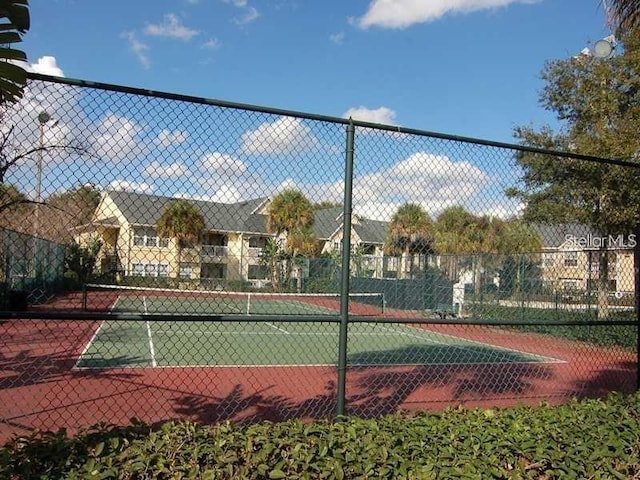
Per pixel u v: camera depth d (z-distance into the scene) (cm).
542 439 421
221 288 852
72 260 660
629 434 455
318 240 2706
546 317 1608
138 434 375
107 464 330
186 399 802
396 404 789
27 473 319
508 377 1094
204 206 576
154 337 1630
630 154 1397
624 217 1427
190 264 633
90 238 621
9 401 761
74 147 420
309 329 1978
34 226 795
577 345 1499
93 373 1012
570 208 1541
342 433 396
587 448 420
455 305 1919
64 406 737
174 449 349
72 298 1638
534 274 1722
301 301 1781
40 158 419
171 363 1162
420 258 2156
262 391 876
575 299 1549
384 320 502
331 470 346
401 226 694
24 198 436
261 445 369
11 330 1603
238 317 445
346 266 469
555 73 1750
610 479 399
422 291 2131
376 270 2419
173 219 568
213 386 911
